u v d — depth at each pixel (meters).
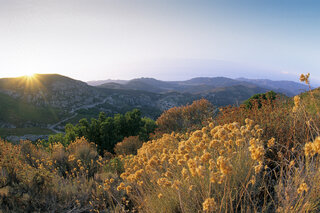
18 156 4.99
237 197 2.01
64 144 14.05
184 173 1.97
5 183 3.21
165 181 2.00
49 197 3.11
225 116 5.40
